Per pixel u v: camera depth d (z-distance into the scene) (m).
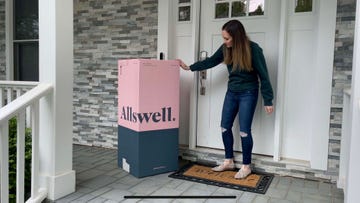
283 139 3.12
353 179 1.70
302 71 2.99
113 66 3.82
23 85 2.68
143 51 3.62
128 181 2.79
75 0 3.99
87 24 3.95
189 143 3.49
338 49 2.71
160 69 2.93
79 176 2.89
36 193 2.23
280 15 3.01
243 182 2.78
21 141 2.01
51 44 2.30
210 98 3.45
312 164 2.88
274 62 3.10
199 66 3.05
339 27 2.69
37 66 4.30
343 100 2.65
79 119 4.13
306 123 3.01
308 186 2.72
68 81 2.42
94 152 3.76
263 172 3.08
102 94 3.94
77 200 2.35
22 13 4.35
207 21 3.39
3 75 4.40
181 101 3.59
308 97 2.98
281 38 2.96
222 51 2.98
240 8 3.22
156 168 2.97
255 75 2.85
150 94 2.88
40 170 2.38
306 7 2.93
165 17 3.44
